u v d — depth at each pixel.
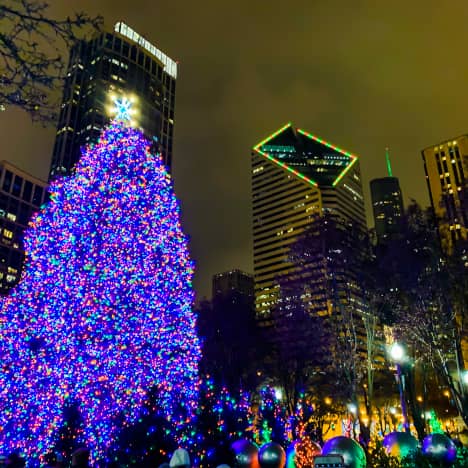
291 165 198.25
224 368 39.50
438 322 22.98
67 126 111.00
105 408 16.42
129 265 18.39
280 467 12.72
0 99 7.48
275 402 25.55
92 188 19.50
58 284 17.69
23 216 107.06
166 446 16.70
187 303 20.78
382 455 11.50
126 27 134.75
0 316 18.58
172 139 130.62
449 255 22.88
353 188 164.38
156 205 20.75
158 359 18.73
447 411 39.31
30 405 16.53
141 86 121.44
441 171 86.44
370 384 27.14
